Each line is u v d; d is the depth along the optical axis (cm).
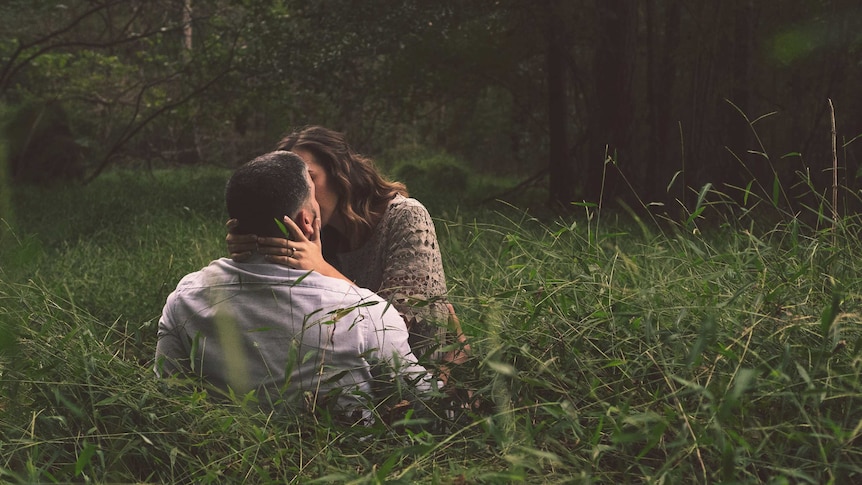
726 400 157
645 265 274
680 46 1102
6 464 180
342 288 227
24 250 135
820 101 985
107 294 458
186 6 1686
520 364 214
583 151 1566
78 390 204
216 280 228
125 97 2309
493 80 1579
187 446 195
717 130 1088
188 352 229
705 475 160
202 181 1769
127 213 979
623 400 194
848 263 230
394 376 219
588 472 165
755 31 1029
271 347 220
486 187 1995
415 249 282
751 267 234
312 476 184
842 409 179
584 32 1316
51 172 1647
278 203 228
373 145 2678
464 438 190
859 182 831
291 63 1315
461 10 1228
